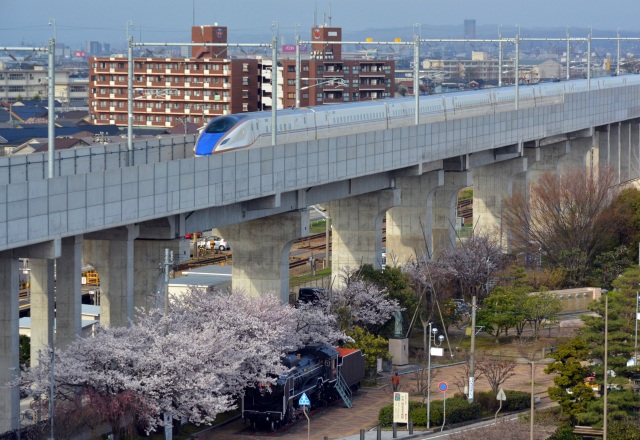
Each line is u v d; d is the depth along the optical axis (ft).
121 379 364.99
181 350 380.37
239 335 426.10
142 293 449.06
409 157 601.21
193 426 414.82
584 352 414.41
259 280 531.09
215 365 394.73
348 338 476.54
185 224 448.24
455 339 570.87
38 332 388.37
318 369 442.09
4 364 358.23
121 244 420.77
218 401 380.37
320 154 512.22
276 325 440.45
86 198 363.35
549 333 573.33
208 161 428.97
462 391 456.86
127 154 443.32
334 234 625.00
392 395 464.24
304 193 526.57
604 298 443.32
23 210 335.88
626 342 428.97
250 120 542.57
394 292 549.54
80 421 358.02
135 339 383.65
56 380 362.33
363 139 550.77
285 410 409.69
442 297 566.77
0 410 355.56
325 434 408.67
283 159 482.69
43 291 386.73
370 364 492.13
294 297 598.75
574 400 410.72
